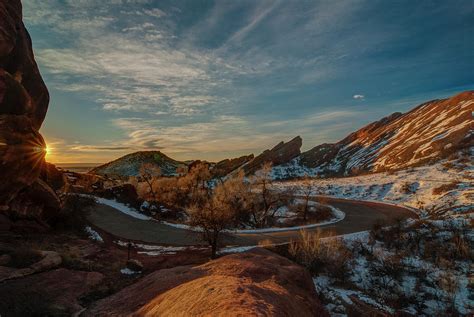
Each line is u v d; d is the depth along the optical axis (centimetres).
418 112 11394
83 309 1024
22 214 1814
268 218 4356
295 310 754
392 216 3903
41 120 1953
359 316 1460
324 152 12431
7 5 1619
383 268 2088
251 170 10238
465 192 3900
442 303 1620
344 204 5044
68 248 1706
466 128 7012
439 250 2242
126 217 3378
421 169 6069
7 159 1405
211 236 2080
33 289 1061
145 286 1143
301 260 2177
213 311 600
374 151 9769
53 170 3459
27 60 1742
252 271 1215
